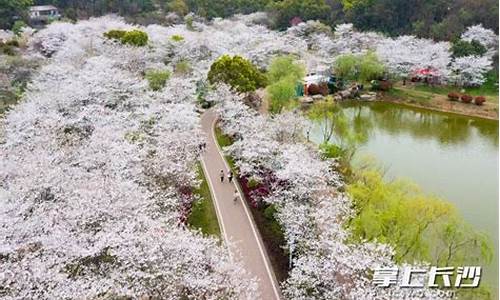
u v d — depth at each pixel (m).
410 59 72.62
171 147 33.72
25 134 33.75
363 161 37.25
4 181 27.41
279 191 29.88
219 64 50.50
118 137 33.81
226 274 21.19
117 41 62.62
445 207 26.09
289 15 101.62
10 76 51.50
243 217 31.98
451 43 79.50
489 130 57.81
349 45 81.56
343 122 44.78
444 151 50.41
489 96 67.38
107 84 44.22
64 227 22.02
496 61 74.94
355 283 20.42
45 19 89.88
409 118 62.41
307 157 32.66
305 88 64.31
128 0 102.75
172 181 30.73
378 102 67.88
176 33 75.25
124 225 22.20
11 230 21.44
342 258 21.30
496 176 43.69
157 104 42.09
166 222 24.59
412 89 70.75
